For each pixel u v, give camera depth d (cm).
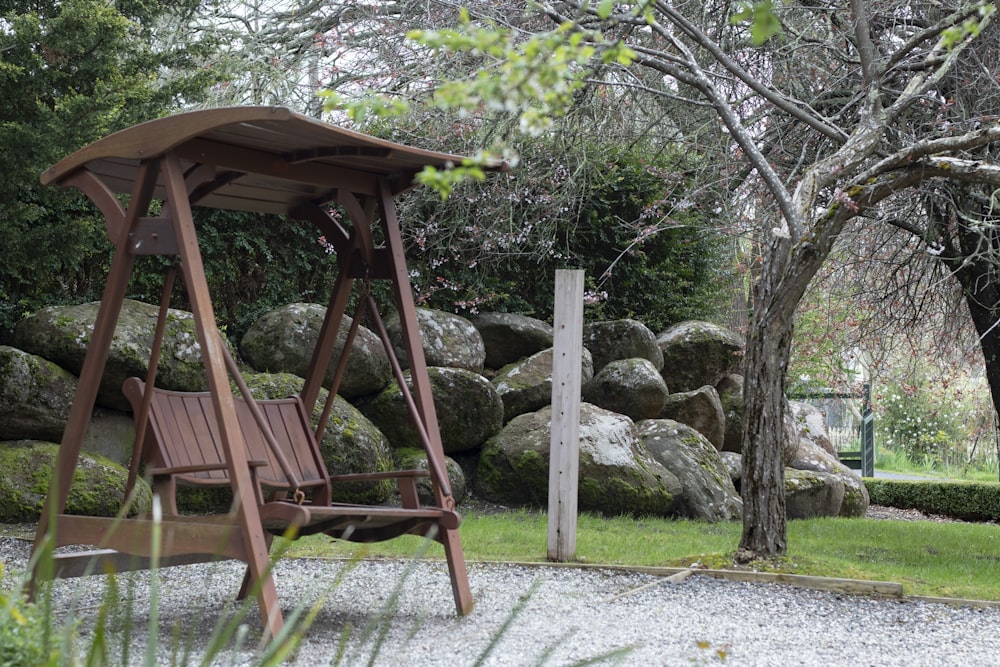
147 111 805
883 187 658
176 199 429
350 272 538
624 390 1159
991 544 915
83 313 870
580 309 695
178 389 884
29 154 713
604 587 597
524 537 801
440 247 1144
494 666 382
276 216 1095
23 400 798
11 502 752
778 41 863
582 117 954
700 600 564
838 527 1014
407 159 478
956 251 906
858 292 1021
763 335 680
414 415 499
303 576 601
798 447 1259
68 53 734
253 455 519
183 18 971
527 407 1126
